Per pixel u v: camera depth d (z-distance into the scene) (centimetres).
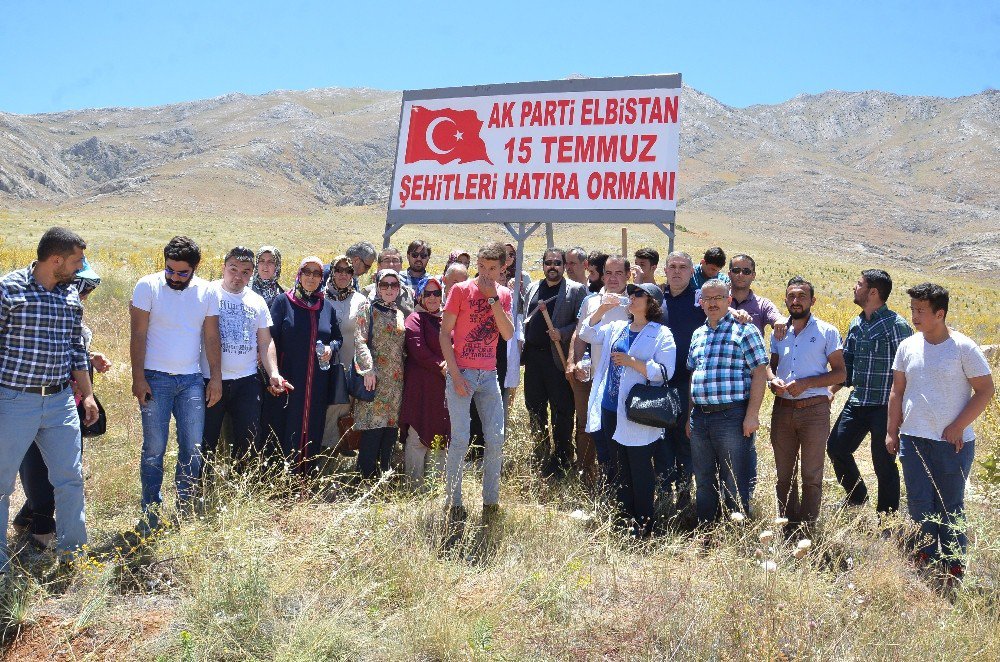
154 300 504
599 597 433
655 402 540
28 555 468
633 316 593
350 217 8700
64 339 442
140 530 486
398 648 365
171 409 515
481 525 532
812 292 561
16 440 423
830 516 545
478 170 902
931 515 488
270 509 511
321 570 438
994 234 17150
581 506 584
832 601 416
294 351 617
